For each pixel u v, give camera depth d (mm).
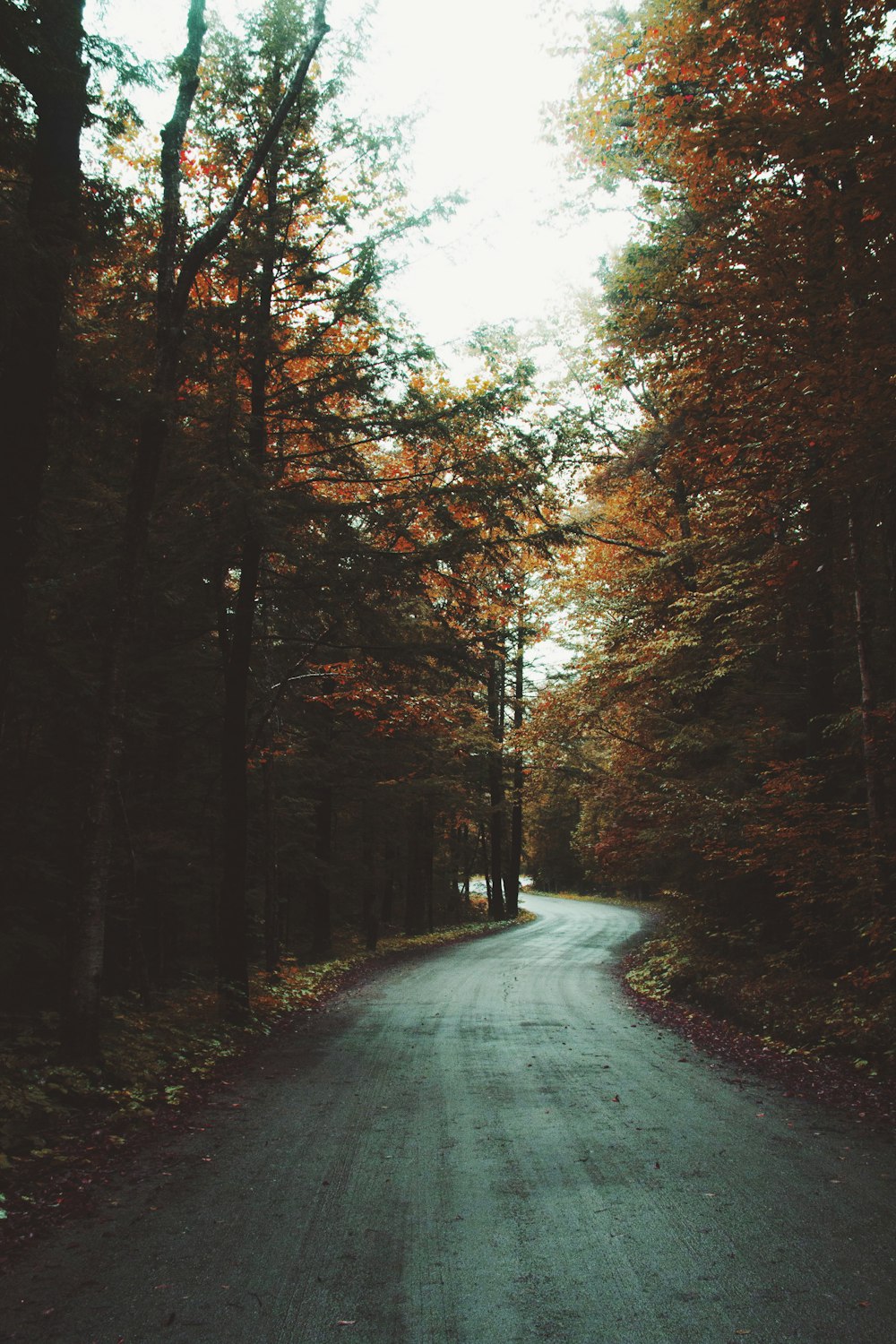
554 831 74312
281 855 22188
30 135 7461
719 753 17156
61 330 8086
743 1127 6508
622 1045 10305
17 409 7055
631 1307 3674
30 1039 8219
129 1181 5414
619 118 10844
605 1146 6035
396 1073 8672
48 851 12336
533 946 27688
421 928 33469
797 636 14492
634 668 17875
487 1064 9086
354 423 12133
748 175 9289
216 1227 4645
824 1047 9297
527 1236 4461
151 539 10953
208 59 11211
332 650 15062
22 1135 6059
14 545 7062
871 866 10398
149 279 10555
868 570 12102
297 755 20141
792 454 9680
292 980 16594
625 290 13344
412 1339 3436
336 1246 4363
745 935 15562
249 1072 8844
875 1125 6547
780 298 8406
